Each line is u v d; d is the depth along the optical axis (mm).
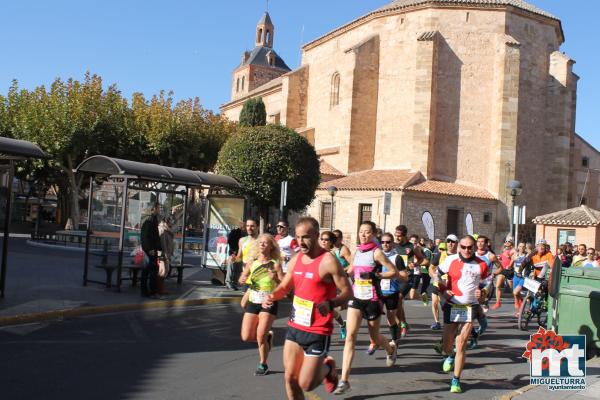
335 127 44312
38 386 6570
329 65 45594
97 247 27391
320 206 37656
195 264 25281
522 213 21781
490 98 37750
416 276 15672
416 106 36750
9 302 11992
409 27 38781
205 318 12273
